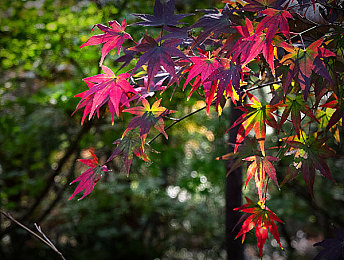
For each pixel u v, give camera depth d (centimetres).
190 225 547
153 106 102
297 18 102
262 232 108
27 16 365
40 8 372
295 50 85
